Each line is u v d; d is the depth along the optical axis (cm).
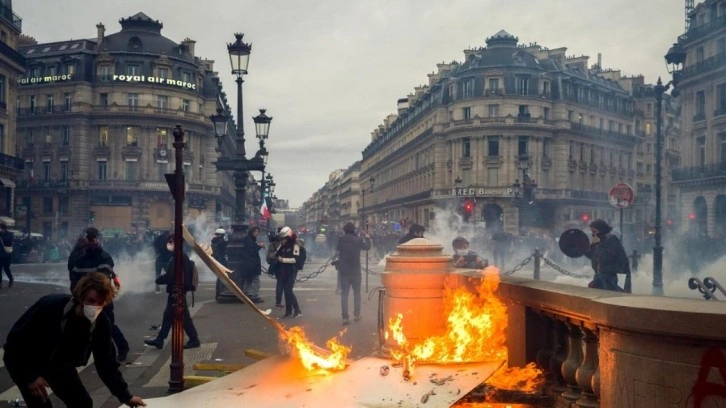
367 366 516
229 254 1498
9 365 386
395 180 9812
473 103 6781
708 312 279
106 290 387
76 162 6844
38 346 386
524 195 4144
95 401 593
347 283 1157
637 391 308
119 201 6900
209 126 7488
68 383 404
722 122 4441
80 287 382
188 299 1571
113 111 6844
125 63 6962
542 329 495
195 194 7275
